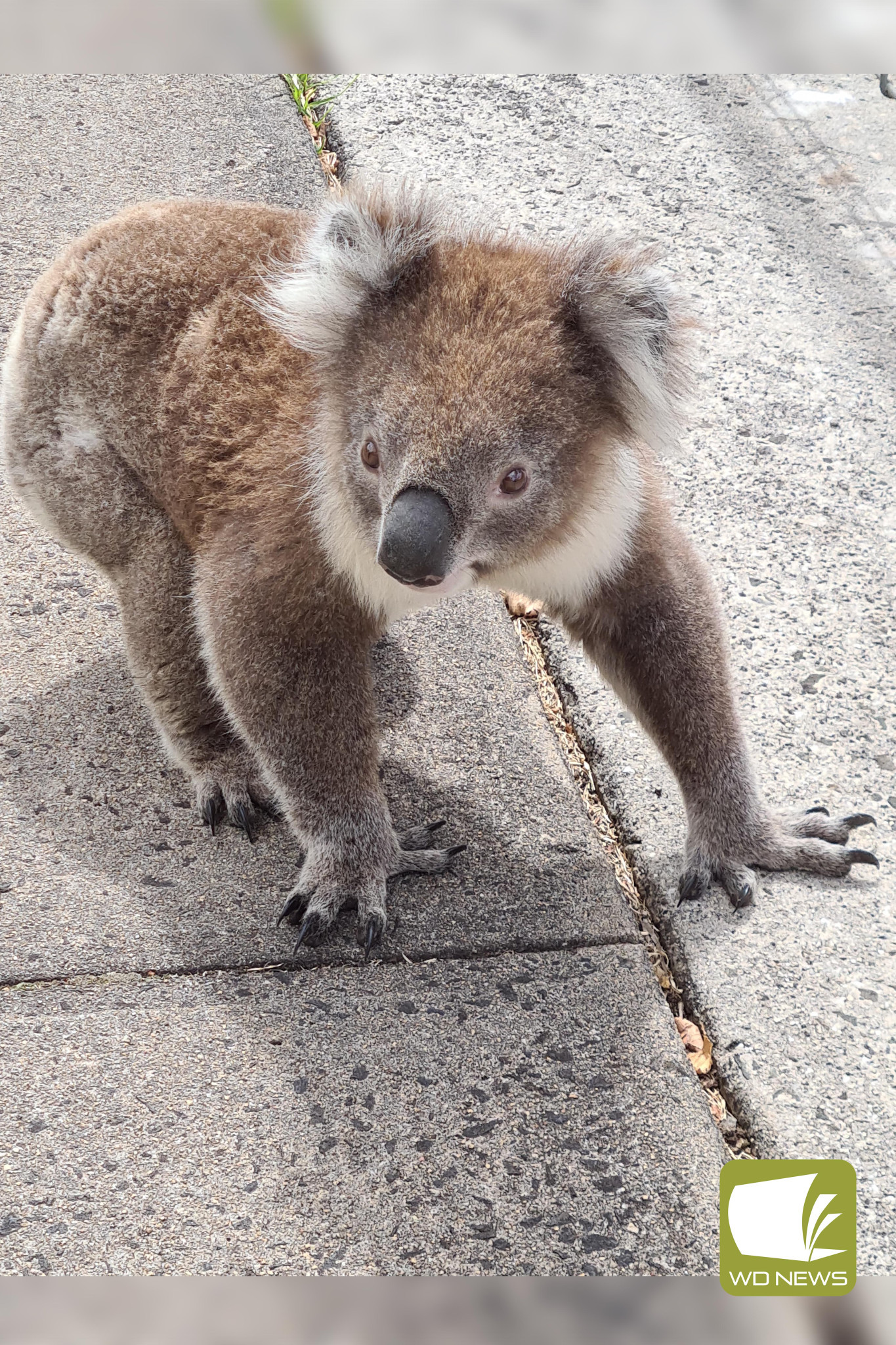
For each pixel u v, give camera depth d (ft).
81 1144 4.36
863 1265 4.23
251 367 4.74
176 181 6.52
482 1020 4.55
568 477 4.45
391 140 6.77
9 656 5.19
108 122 6.95
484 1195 4.31
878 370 5.86
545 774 4.99
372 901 4.66
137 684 4.95
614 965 4.64
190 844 4.86
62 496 4.96
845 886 4.76
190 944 4.66
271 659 4.64
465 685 5.16
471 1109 4.42
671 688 4.71
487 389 4.32
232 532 4.72
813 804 4.87
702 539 5.39
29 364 4.94
